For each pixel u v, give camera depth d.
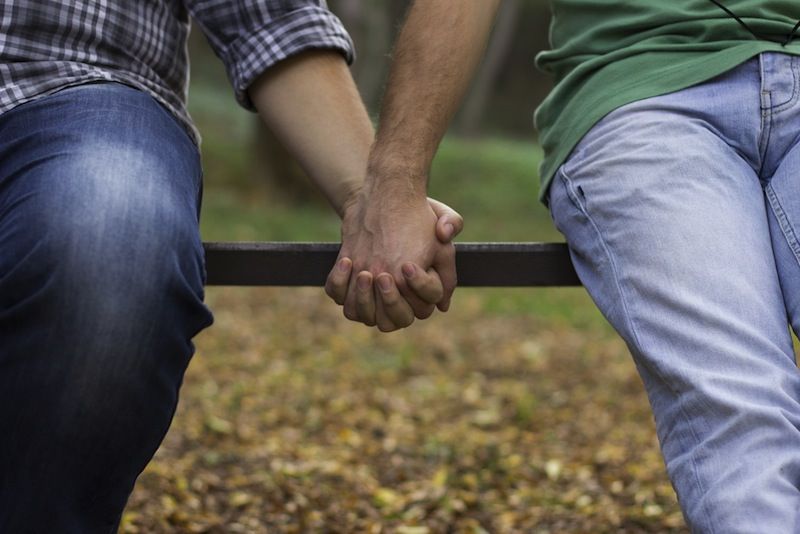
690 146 3.07
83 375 2.47
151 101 3.09
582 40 3.51
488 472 7.04
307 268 3.43
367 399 10.04
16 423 2.51
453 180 29.95
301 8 3.50
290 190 25.23
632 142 3.14
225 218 22.44
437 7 3.20
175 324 2.61
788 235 3.05
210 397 9.36
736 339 2.74
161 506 5.57
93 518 2.62
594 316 16.14
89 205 2.56
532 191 29.66
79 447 2.51
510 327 14.92
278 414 9.03
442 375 11.56
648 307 2.87
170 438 7.56
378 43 37.78
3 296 2.56
